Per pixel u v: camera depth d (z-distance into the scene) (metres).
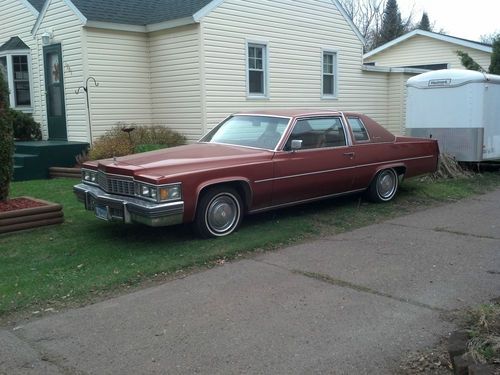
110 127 13.59
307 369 3.55
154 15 14.09
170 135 13.19
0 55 15.21
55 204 7.43
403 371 3.51
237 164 6.71
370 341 3.92
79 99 13.37
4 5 16.12
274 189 7.14
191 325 4.26
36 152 12.37
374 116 18.69
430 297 4.75
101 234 6.91
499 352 3.44
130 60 13.86
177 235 6.80
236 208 6.86
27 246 6.39
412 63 25.98
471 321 4.18
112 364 3.68
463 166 12.48
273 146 7.27
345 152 8.07
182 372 3.54
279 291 4.95
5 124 7.40
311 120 7.79
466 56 19.14
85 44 12.95
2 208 7.23
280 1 14.84
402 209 8.61
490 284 5.07
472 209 8.63
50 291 4.98
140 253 6.06
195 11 12.75
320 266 5.67
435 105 12.41
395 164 8.93
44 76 14.59
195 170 6.31
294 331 4.11
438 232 7.08
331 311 4.47
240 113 8.30
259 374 3.50
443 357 3.67
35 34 14.73
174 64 13.64
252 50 14.44
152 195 6.00
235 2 13.61
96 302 4.78
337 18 16.72
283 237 6.72
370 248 6.33
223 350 3.83
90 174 7.11
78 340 4.05
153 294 4.93
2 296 4.87
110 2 13.98
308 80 16.00
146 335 4.10
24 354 3.85
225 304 4.67
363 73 18.00
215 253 6.02
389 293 4.86
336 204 8.88
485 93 11.89
